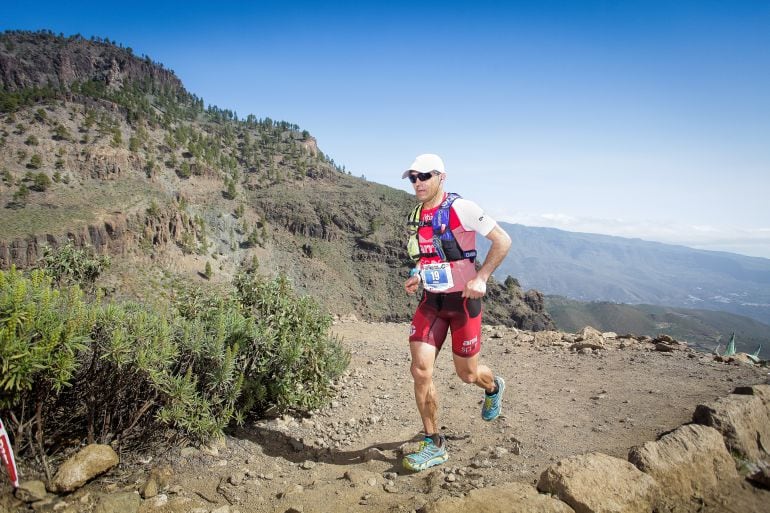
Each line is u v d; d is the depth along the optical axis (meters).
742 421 3.45
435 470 3.43
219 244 191.75
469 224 3.22
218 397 3.96
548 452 3.65
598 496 2.63
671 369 6.17
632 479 2.77
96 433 3.62
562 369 6.59
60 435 3.60
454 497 2.68
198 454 3.67
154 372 3.34
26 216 133.75
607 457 2.93
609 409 4.65
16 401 2.88
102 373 3.46
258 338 4.41
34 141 175.12
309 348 4.95
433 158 3.32
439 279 3.34
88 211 146.38
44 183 153.50
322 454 4.07
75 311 3.13
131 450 3.56
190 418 3.62
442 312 3.40
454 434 4.33
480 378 3.64
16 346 2.69
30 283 3.10
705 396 4.79
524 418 4.55
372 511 2.88
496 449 3.73
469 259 3.34
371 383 6.43
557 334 9.12
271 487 3.34
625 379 5.79
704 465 3.05
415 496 2.97
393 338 10.11
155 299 4.57
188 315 4.79
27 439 3.28
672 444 3.10
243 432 4.34
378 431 4.61
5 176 152.38
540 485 2.88
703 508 2.78
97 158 181.62
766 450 3.42
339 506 2.99
